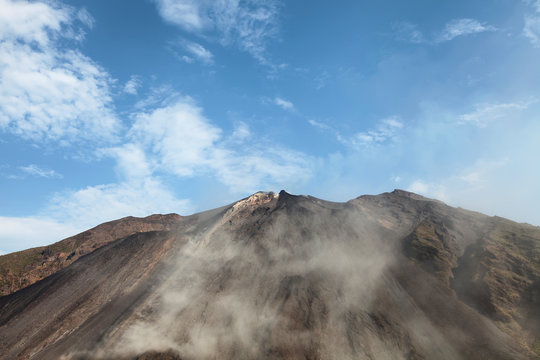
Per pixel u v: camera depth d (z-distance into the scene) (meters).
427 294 48.50
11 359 49.22
